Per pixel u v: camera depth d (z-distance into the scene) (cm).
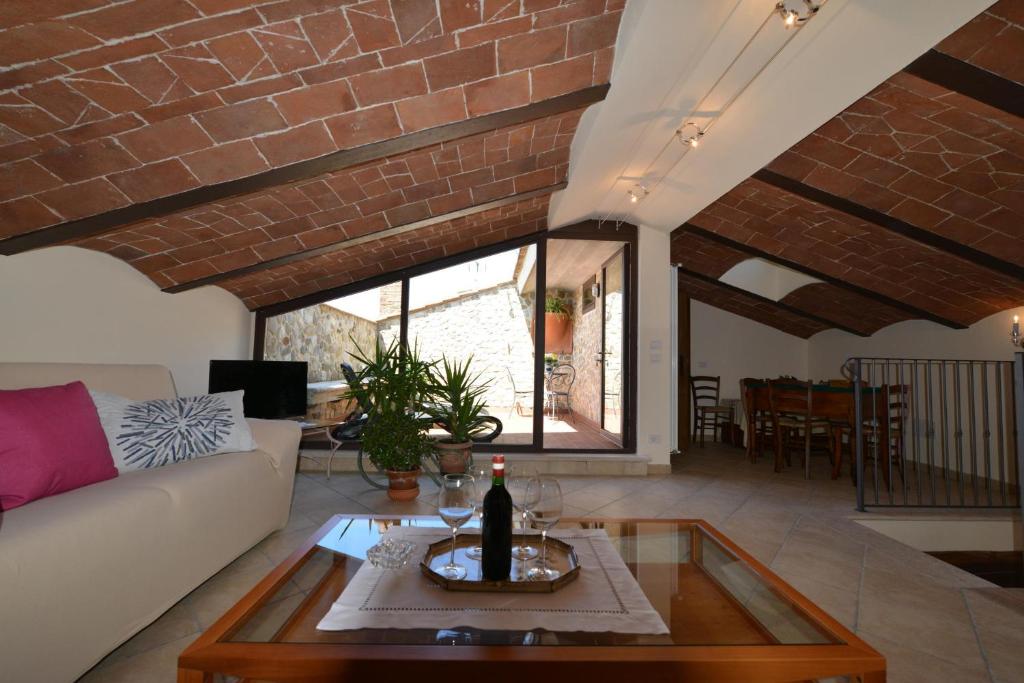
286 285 519
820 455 688
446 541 191
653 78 280
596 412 733
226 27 189
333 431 493
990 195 387
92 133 228
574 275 816
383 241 484
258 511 293
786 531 364
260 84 223
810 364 873
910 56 256
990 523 411
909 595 263
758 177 442
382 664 116
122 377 295
